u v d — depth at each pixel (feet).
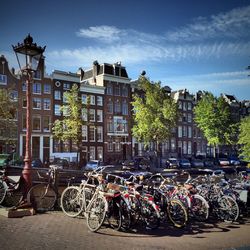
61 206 31.35
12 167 47.52
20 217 29.17
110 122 168.76
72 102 123.95
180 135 203.51
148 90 131.03
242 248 23.31
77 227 26.76
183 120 206.59
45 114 141.69
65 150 147.74
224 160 165.99
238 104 253.85
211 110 161.79
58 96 147.13
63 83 149.28
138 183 31.45
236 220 32.96
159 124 126.00
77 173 41.04
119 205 26.76
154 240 24.53
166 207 30.30
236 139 173.17
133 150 176.04
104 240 23.66
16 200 34.22
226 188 35.53
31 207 30.63
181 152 202.28
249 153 81.87
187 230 28.32
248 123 82.12
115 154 168.35
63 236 23.95
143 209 28.35
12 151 116.78
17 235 23.56
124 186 28.37
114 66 173.68
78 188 30.91
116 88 172.65
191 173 67.92
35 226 26.27
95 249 21.44
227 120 164.14
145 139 131.85
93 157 159.94
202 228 29.37
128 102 176.65
